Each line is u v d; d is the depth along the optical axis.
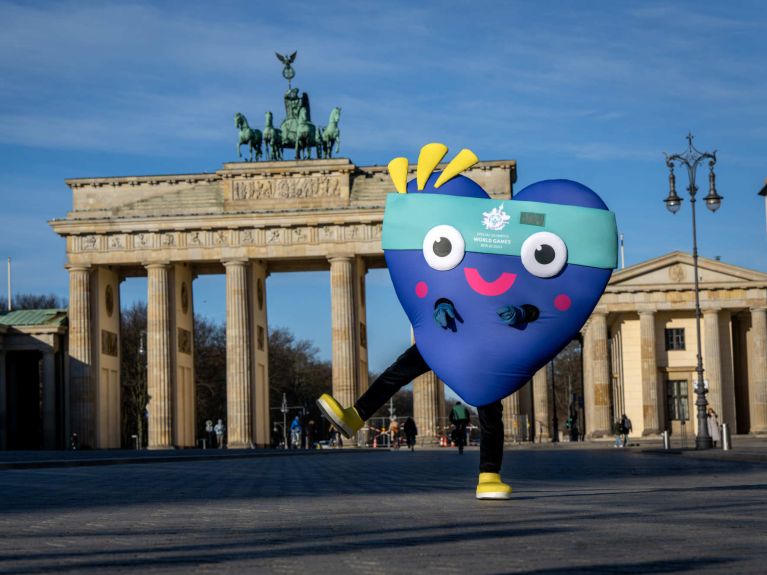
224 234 162.12
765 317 152.12
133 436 196.75
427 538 16.16
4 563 13.84
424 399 159.75
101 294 165.12
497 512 21.06
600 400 154.00
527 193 22.84
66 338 166.50
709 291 152.75
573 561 13.20
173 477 43.88
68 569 13.16
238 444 159.25
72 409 160.50
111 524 19.92
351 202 162.88
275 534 17.31
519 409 161.12
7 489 33.94
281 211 161.25
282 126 168.62
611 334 169.00
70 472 49.75
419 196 22.72
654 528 17.28
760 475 40.62
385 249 23.02
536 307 22.39
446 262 22.31
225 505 25.12
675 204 96.62
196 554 14.62
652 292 153.38
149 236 162.62
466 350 22.58
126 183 164.88
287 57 169.75
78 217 163.50
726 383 155.62
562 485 33.75
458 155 23.02
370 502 25.27
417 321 23.05
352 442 162.12
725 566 12.51
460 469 53.75
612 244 22.69
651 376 152.75
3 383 161.50
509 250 22.28
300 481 39.53
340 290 160.38
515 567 12.70
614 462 62.84
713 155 96.44
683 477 39.81
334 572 12.53
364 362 168.25
